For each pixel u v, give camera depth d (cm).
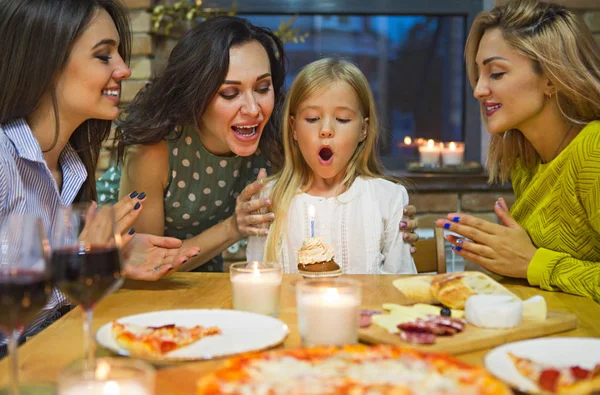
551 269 149
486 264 156
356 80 193
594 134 156
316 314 104
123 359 101
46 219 161
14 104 157
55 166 173
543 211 165
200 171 202
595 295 142
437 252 191
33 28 153
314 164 193
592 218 155
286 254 192
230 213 217
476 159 342
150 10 294
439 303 131
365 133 200
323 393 76
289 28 336
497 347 98
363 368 84
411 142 345
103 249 93
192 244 188
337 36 338
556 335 114
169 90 186
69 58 157
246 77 181
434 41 339
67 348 108
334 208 194
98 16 160
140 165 196
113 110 166
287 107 195
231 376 80
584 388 82
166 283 153
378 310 124
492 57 164
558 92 163
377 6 332
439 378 81
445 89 342
